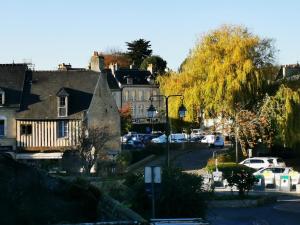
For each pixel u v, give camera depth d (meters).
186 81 63.12
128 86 125.00
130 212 21.94
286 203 38.59
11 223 20.00
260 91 60.59
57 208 21.30
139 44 159.50
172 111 62.69
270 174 47.72
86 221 20.69
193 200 26.08
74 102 61.19
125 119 94.19
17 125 60.16
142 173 28.98
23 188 21.86
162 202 25.70
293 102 58.91
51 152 59.66
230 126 60.38
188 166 58.81
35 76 63.69
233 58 60.62
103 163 51.75
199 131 84.75
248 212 34.09
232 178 38.06
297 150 63.28
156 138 78.94
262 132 59.06
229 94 59.78
